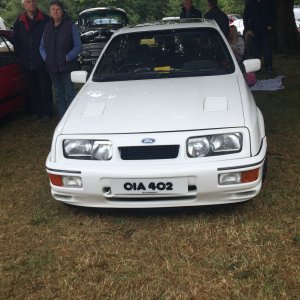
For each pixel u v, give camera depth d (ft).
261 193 13.00
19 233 11.84
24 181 15.44
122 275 9.78
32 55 21.63
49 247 11.07
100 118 11.82
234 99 12.11
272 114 21.54
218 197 11.02
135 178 10.74
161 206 11.14
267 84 28.45
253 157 10.91
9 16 121.19
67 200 11.75
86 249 10.90
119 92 13.37
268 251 10.25
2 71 21.39
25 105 24.49
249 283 9.25
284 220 11.53
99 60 15.70
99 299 9.08
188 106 11.87
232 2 131.64
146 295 9.11
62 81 20.49
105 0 118.52
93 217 12.35
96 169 10.94
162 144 10.82
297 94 25.53
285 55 41.50
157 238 11.13
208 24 16.30
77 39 20.03
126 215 12.29
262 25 32.22
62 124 11.98
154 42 15.70
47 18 21.70
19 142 20.06
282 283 9.16
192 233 11.22
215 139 10.88
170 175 10.62
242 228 11.25
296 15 70.74
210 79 13.71
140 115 11.68
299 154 16.14
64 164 11.30
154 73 14.58
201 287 9.25
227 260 10.07
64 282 9.66
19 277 9.94
